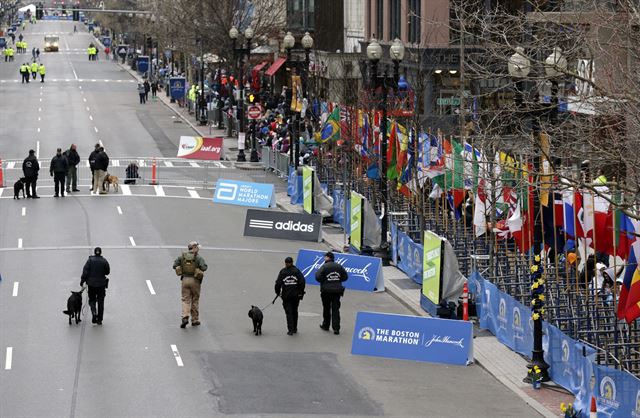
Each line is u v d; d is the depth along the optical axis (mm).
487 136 118188
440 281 96125
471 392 78125
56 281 109250
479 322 94812
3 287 106562
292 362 83875
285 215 134875
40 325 92750
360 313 87000
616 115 87625
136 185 174875
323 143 166875
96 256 92688
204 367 81625
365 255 118250
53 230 135875
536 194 92438
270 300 103688
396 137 127375
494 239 103812
